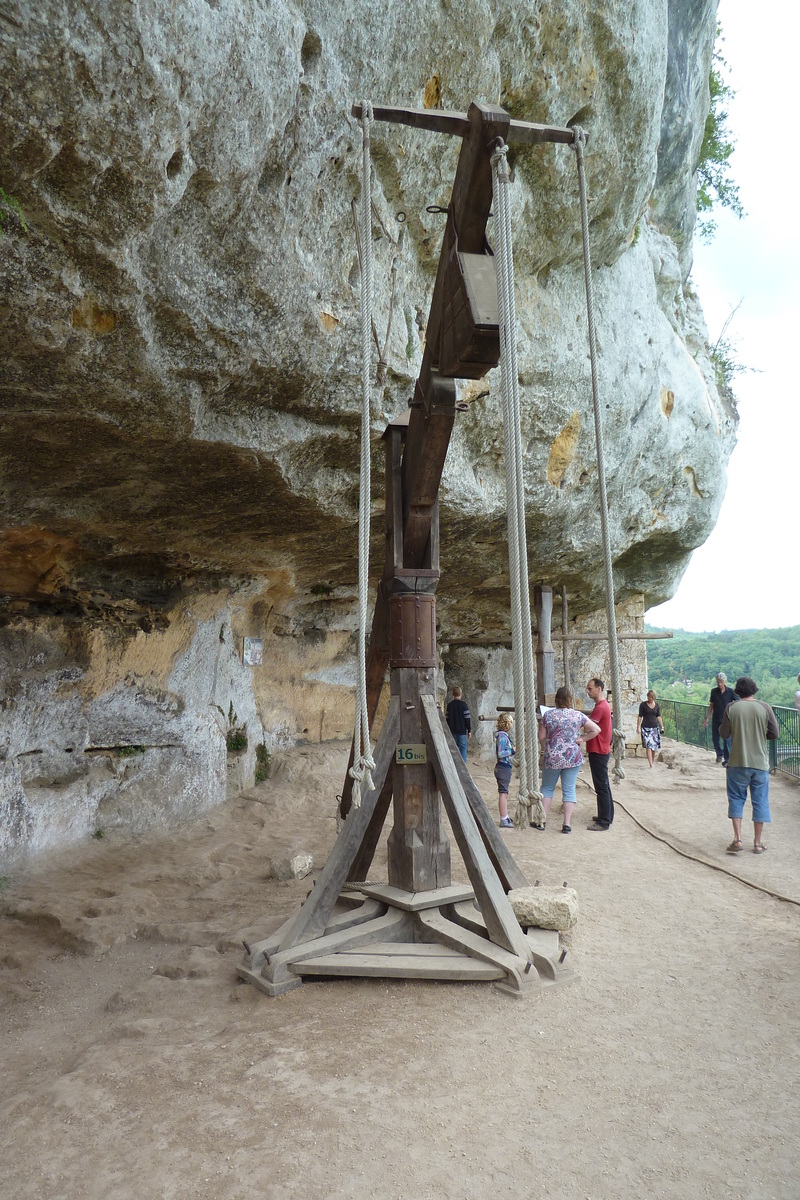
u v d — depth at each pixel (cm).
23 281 324
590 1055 304
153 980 396
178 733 755
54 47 270
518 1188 224
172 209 352
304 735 1046
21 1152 246
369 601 1016
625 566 1179
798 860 624
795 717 1017
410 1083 283
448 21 472
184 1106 270
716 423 1116
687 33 975
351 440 557
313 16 395
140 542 643
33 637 625
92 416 414
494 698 1252
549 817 816
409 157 502
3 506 506
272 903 524
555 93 586
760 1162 236
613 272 829
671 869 598
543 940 413
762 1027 329
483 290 314
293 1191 224
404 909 421
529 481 762
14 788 592
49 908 504
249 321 417
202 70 316
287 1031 328
